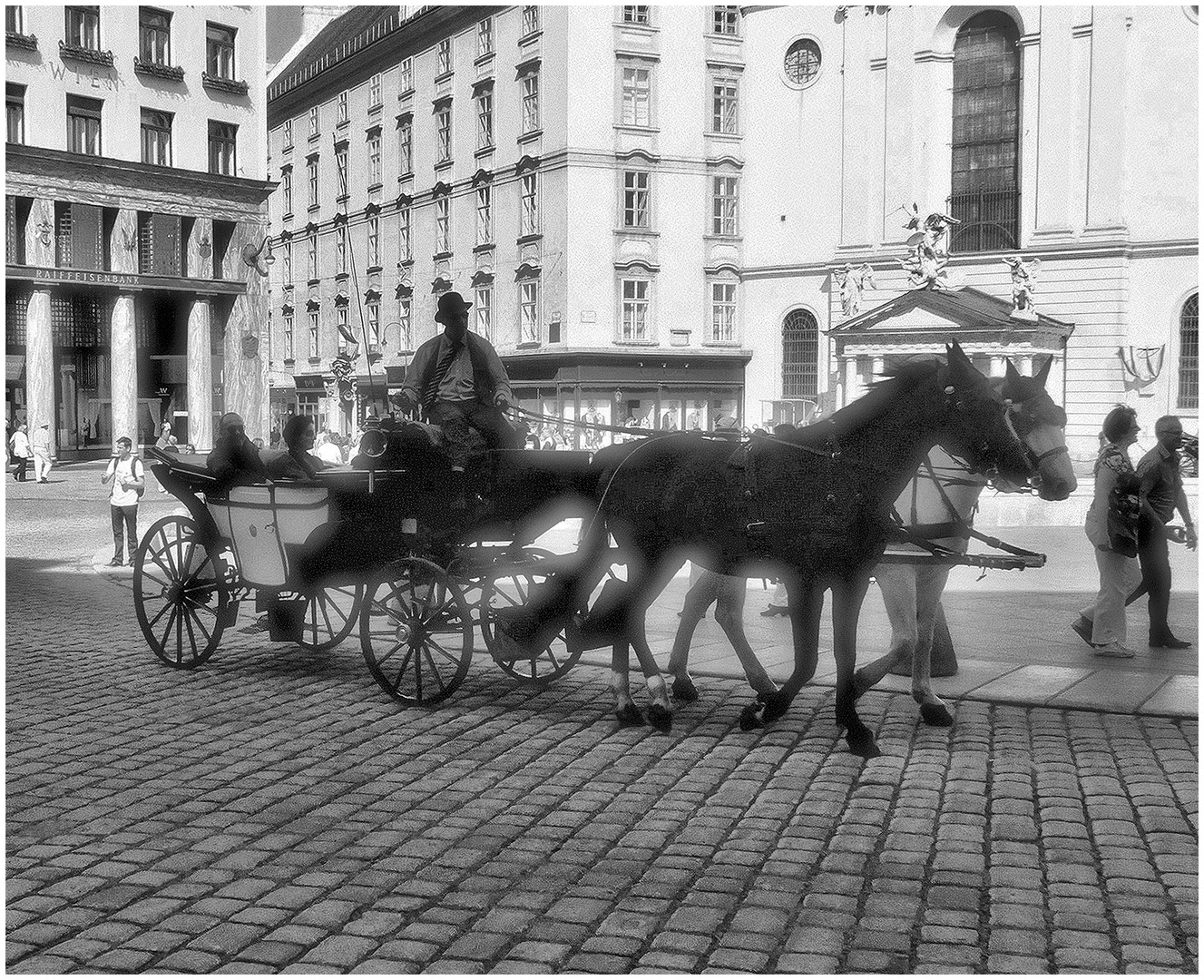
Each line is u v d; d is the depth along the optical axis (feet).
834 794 23.08
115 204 146.61
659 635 41.34
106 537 79.71
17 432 128.77
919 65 158.61
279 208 229.25
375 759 25.94
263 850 20.29
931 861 19.53
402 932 16.94
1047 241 150.41
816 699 31.17
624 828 21.30
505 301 170.91
